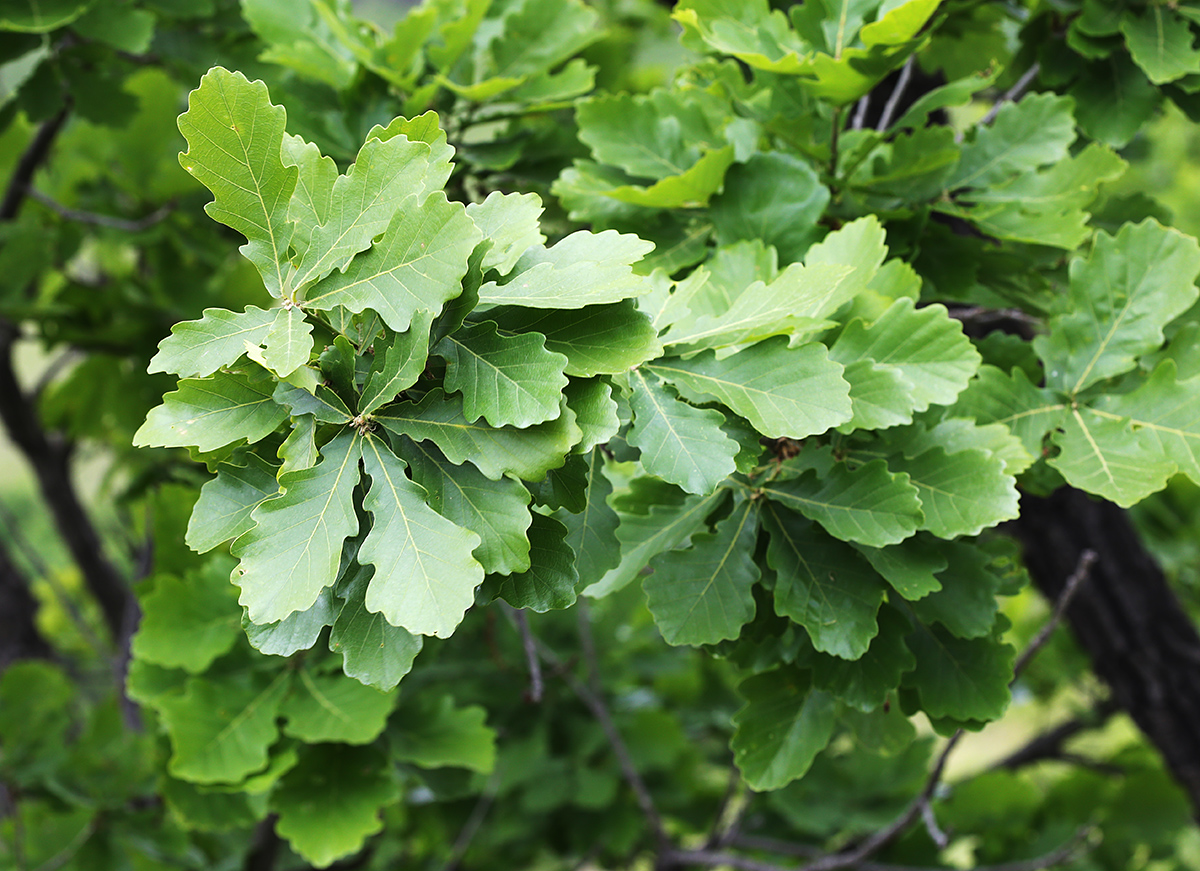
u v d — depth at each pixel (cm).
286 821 214
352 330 170
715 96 218
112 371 396
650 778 418
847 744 443
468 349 168
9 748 320
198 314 362
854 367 182
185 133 165
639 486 188
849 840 391
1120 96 223
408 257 166
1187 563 455
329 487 167
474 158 226
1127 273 196
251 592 165
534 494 171
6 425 451
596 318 171
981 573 186
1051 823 381
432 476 168
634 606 402
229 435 167
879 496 180
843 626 182
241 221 167
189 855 311
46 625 576
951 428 188
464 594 164
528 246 170
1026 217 208
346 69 227
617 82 317
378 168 167
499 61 239
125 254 520
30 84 274
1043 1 228
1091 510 328
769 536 184
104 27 259
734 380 176
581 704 390
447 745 221
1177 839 391
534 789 374
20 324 397
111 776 313
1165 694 341
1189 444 190
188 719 216
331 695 218
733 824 363
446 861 429
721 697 480
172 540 250
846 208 212
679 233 210
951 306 262
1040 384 215
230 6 312
